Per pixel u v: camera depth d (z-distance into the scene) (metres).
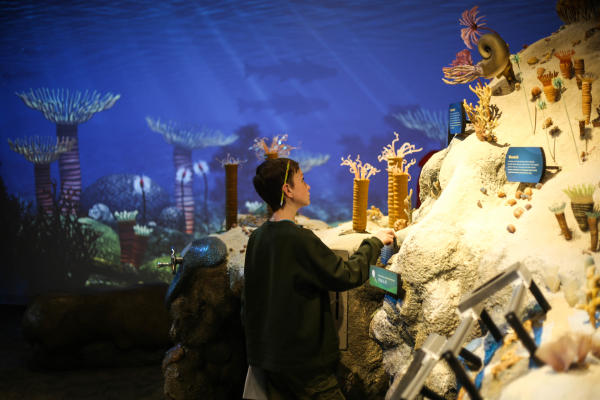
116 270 10.07
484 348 1.62
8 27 10.59
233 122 11.62
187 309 2.94
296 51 11.08
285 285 1.77
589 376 1.15
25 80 10.83
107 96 11.28
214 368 3.04
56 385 4.21
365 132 11.05
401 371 2.04
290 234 1.79
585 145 1.86
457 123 2.32
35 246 9.74
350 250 2.32
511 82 2.22
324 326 1.83
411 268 1.94
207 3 11.03
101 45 11.08
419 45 10.16
